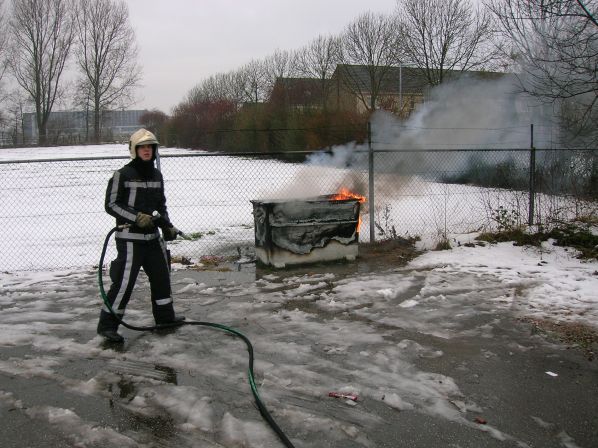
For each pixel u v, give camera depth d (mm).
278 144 27156
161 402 3332
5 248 8305
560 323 4676
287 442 2852
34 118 68375
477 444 2875
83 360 3994
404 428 3031
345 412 3199
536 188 9836
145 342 4340
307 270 6625
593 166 10227
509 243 7809
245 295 5613
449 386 3525
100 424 3084
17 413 3219
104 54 68188
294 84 32812
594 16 8656
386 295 5512
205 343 4305
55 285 6020
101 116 69938
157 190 4500
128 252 4352
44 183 20578
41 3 63375
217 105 40969
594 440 2916
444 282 6004
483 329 4570
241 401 3340
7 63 64250
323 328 4621
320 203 6730
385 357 3982
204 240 8719
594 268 6422
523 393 3436
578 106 10953
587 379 3627
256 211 6844
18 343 4332
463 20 27328
